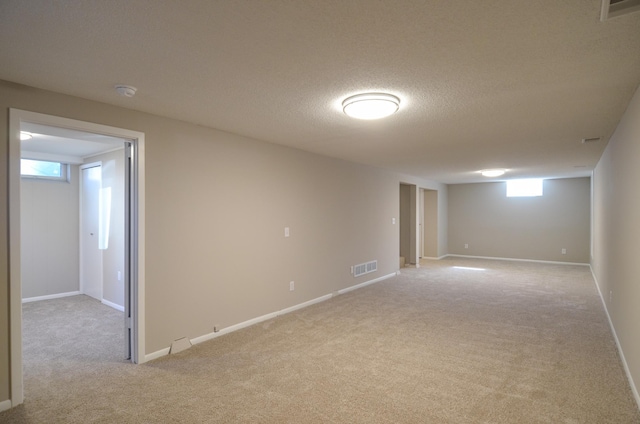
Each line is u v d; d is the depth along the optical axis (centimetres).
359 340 373
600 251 577
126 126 306
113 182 517
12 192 245
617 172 366
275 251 459
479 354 336
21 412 238
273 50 200
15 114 246
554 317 453
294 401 252
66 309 500
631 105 282
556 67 221
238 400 254
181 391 266
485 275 755
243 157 414
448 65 219
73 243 593
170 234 339
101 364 314
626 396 260
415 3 154
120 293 499
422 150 508
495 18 166
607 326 416
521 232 978
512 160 602
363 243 651
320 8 158
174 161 342
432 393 264
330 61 214
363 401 253
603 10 156
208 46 196
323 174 549
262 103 294
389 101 270
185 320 352
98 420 229
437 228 1019
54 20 168
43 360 323
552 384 278
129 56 208
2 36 184
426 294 583
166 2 153
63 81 246
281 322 433
